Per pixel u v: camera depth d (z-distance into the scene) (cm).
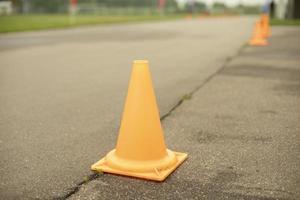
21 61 450
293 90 295
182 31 979
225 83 316
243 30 1002
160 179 165
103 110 249
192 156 186
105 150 192
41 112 246
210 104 259
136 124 170
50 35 830
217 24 1355
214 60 446
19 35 821
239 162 180
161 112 243
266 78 339
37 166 177
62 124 225
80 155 187
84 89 301
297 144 198
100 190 160
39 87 309
